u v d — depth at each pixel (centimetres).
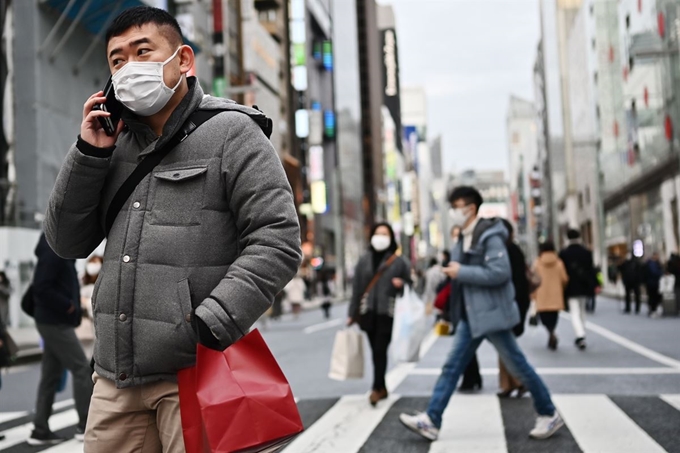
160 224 229
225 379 210
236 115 238
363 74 12244
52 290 598
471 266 564
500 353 580
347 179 9362
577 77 7494
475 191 590
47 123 2573
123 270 228
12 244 2239
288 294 2841
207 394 207
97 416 235
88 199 238
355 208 9838
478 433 606
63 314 609
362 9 12450
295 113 7388
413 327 779
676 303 2106
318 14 8369
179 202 229
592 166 6656
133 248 228
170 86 234
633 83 4684
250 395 209
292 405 216
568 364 1052
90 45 2912
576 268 1276
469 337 577
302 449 561
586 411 679
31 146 2500
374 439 594
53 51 2634
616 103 5381
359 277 789
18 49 2531
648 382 859
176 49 238
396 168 14012
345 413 716
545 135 10575
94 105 236
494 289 565
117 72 229
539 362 1088
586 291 1278
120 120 240
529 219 14900
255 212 226
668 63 3638
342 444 577
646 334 1533
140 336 224
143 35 233
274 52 6412
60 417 746
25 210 2434
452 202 592
